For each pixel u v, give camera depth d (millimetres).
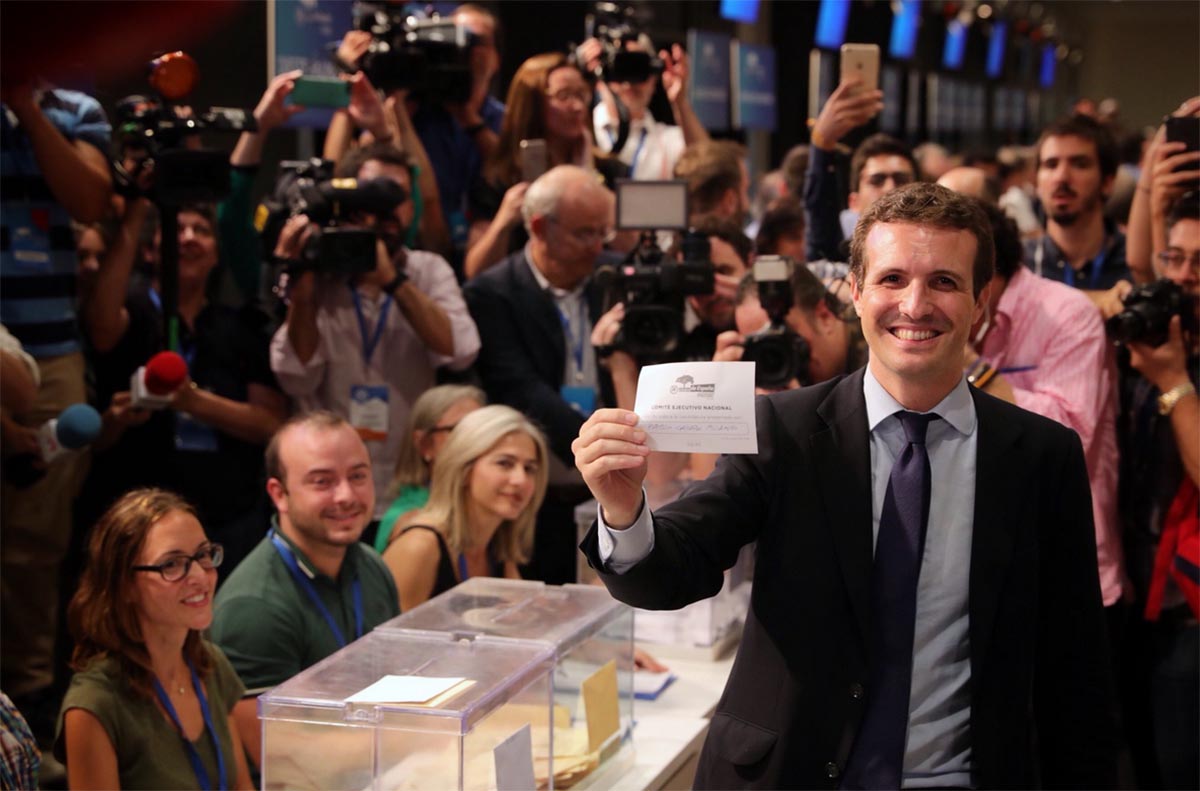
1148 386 3221
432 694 1937
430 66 4297
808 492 1776
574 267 3889
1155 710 3172
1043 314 3193
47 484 3740
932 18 13305
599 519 1664
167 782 2332
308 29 4566
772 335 2918
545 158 4188
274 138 5855
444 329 3832
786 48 10047
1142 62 17188
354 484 2729
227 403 3789
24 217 3691
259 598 2670
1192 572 3053
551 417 3785
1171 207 3352
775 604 1778
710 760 1817
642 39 4621
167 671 2391
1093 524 1837
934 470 1770
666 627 3164
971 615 1717
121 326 3904
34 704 3785
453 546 3035
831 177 3732
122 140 3650
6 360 3236
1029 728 1795
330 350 3846
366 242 3576
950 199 1680
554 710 2402
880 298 1677
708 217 3842
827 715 1734
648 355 3438
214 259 3990
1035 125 16438
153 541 2312
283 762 1949
